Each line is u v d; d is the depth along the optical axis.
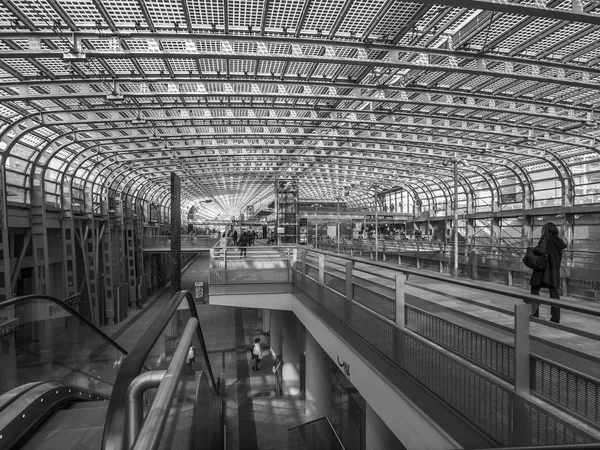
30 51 11.46
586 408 2.71
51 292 27.58
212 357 21.22
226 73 15.09
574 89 15.89
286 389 16.14
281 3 10.64
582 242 25.95
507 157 28.92
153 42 12.25
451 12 11.13
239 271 14.04
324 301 8.57
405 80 15.84
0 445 2.98
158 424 1.45
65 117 19.20
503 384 3.35
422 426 4.45
